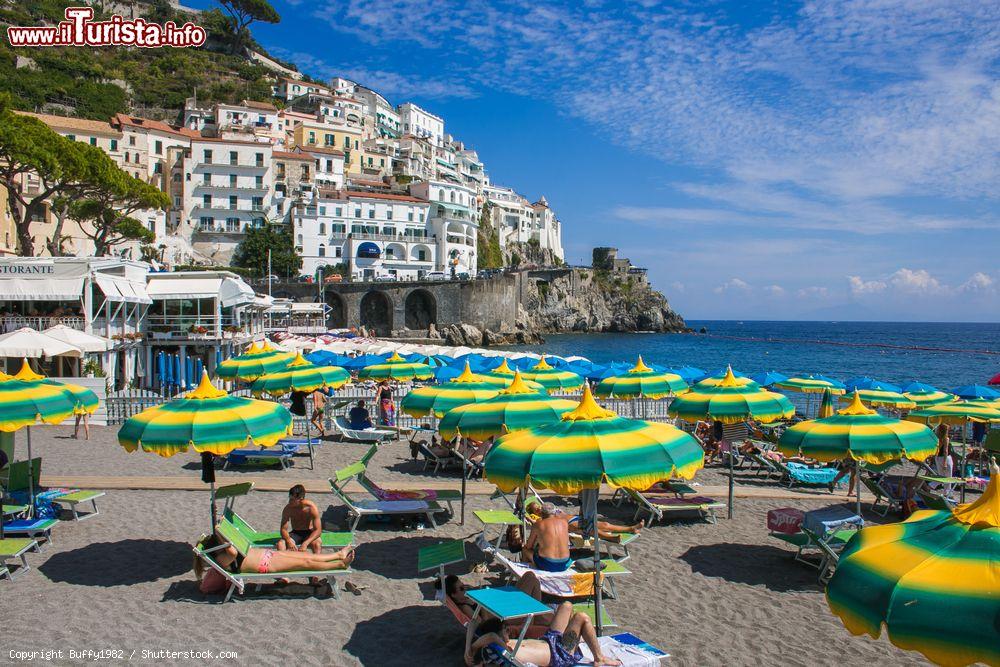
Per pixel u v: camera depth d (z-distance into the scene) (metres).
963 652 4.06
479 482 16.67
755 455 18.44
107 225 56.25
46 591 9.62
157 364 38.59
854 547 5.14
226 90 143.62
